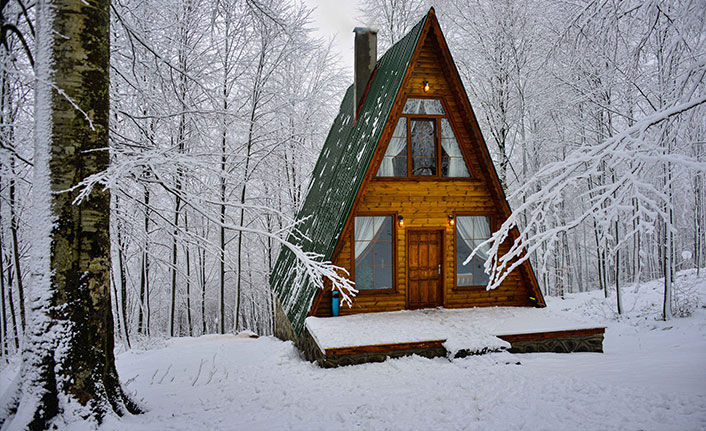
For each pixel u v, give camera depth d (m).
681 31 5.56
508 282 10.95
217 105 9.38
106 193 5.10
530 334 8.71
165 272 19.50
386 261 10.45
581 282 28.52
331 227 10.34
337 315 9.88
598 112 14.98
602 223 4.97
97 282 4.89
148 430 4.74
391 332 8.68
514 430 4.65
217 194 8.22
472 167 10.75
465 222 10.90
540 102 17.05
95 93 5.02
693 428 4.26
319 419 5.36
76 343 4.63
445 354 8.36
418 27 10.62
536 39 15.91
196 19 15.16
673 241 13.42
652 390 5.49
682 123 5.35
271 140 20.14
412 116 10.52
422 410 5.48
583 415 4.87
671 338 10.38
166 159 5.64
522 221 18.69
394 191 10.37
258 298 25.16
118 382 5.21
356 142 11.60
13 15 7.26
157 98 9.92
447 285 10.66
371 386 6.77
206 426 5.05
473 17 17.52
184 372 8.94
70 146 4.81
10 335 11.68
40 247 4.67
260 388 7.01
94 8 5.02
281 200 21.23
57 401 4.46
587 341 8.97
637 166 4.80
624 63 10.81
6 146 5.40
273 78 19.28
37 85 4.86
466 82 18.77
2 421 4.39
